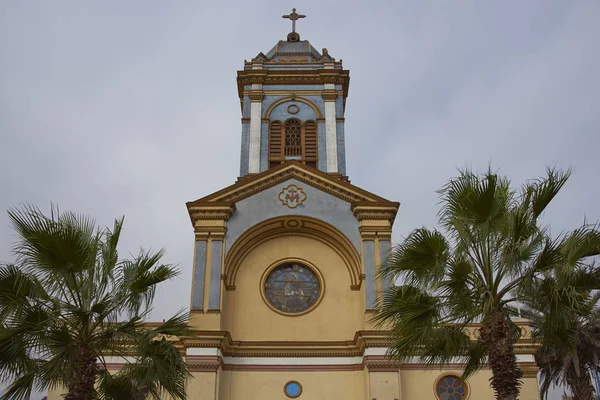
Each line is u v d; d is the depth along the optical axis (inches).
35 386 610.2
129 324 670.5
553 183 637.3
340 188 1093.8
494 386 597.9
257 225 1064.8
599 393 1336.1
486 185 626.2
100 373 681.0
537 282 615.8
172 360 679.7
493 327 614.2
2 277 616.7
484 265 637.9
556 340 605.0
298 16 1621.6
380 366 922.1
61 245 628.1
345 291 1054.4
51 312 631.8
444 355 677.9
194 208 1057.5
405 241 655.8
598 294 706.8
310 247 1091.9
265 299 1042.7
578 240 601.6
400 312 657.6
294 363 979.3
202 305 980.6
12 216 631.8
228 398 956.0
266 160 1330.0
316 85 1412.4
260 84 1409.9
